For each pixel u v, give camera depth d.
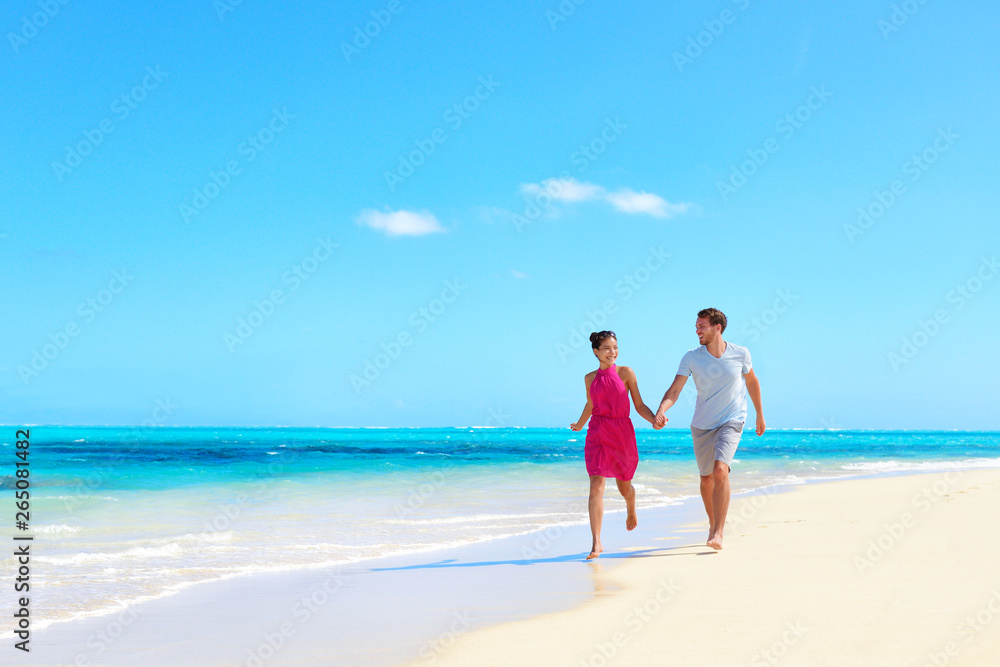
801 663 2.74
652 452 32.62
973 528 6.28
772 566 4.94
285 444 40.78
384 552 6.25
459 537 7.12
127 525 7.74
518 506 10.05
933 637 3.04
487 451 33.19
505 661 2.96
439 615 3.88
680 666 2.79
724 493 5.65
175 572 5.28
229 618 3.91
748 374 5.81
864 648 2.91
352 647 3.27
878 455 33.62
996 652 2.81
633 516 6.03
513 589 4.55
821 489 12.48
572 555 5.93
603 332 5.77
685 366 5.80
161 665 3.07
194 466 17.58
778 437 97.62
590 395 5.82
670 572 4.89
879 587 4.09
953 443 64.31
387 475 15.47
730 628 3.30
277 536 7.13
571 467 18.58
